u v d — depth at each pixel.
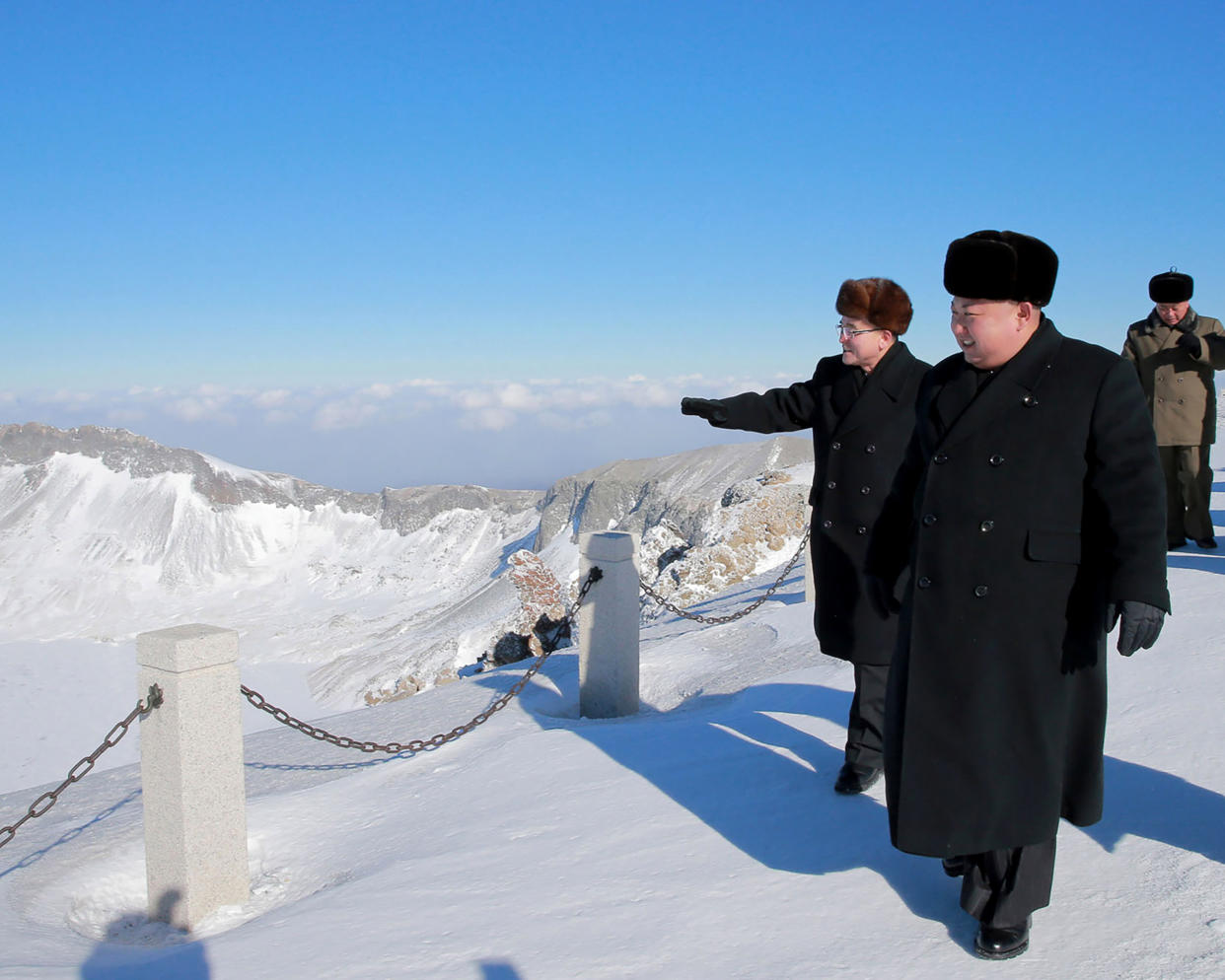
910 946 3.39
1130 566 2.93
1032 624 3.14
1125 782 4.57
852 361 5.01
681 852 4.45
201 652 4.86
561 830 4.94
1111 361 3.14
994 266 3.15
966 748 3.19
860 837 4.37
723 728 6.35
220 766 4.95
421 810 5.77
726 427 5.46
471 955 3.69
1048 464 3.16
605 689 7.92
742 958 3.43
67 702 133.12
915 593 3.32
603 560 7.90
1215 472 18.75
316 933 4.06
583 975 3.44
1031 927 3.43
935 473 3.34
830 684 7.19
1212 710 5.29
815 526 5.10
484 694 9.12
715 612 13.02
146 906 5.33
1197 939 3.21
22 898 5.11
